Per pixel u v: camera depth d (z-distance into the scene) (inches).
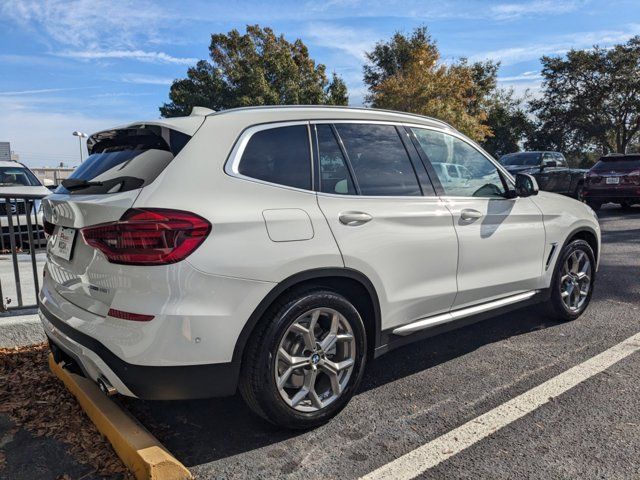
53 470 100.3
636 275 259.8
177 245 95.1
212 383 99.8
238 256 99.7
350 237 116.0
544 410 122.9
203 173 103.1
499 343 169.0
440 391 135.0
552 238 173.0
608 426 115.0
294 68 1280.8
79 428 115.0
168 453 97.6
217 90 1258.6
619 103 1537.9
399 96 1029.8
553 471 99.2
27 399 128.4
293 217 108.6
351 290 121.2
